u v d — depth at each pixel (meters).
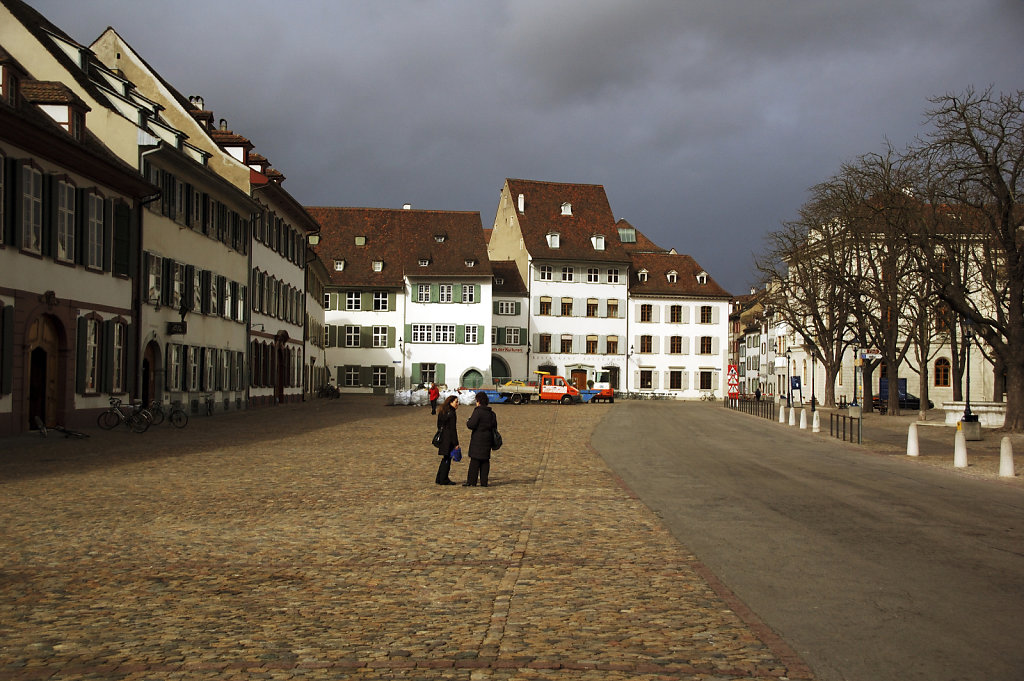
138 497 14.61
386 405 59.53
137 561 9.71
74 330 28.78
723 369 92.69
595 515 13.02
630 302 91.38
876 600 8.07
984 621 7.38
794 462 22.17
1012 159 31.42
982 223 34.50
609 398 75.56
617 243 92.44
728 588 8.52
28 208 26.17
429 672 6.08
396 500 14.55
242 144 48.81
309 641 6.81
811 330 65.19
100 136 32.91
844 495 15.63
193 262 38.62
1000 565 9.60
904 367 72.19
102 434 27.86
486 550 10.35
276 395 54.25
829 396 57.69
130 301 32.72
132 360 32.94
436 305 82.81
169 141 37.06
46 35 33.84
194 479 17.14
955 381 44.22
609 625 7.23
